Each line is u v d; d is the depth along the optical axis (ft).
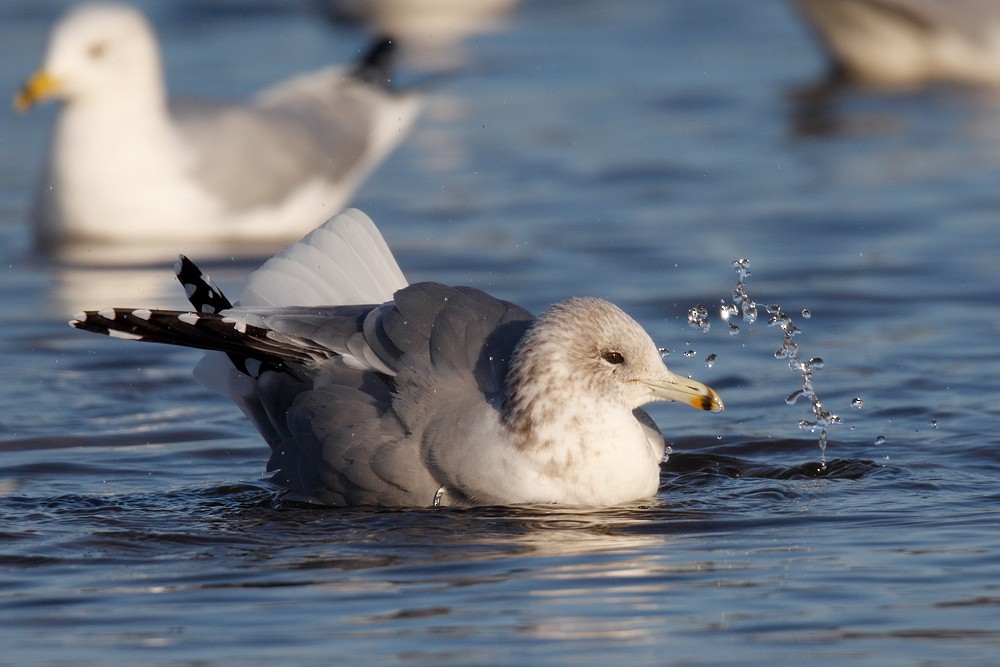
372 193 66.95
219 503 33.78
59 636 25.25
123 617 26.08
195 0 117.08
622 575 27.99
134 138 60.59
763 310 49.24
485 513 32.65
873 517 31.68
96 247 60.23
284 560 29.22
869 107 81.56
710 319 48.47
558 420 32.91
